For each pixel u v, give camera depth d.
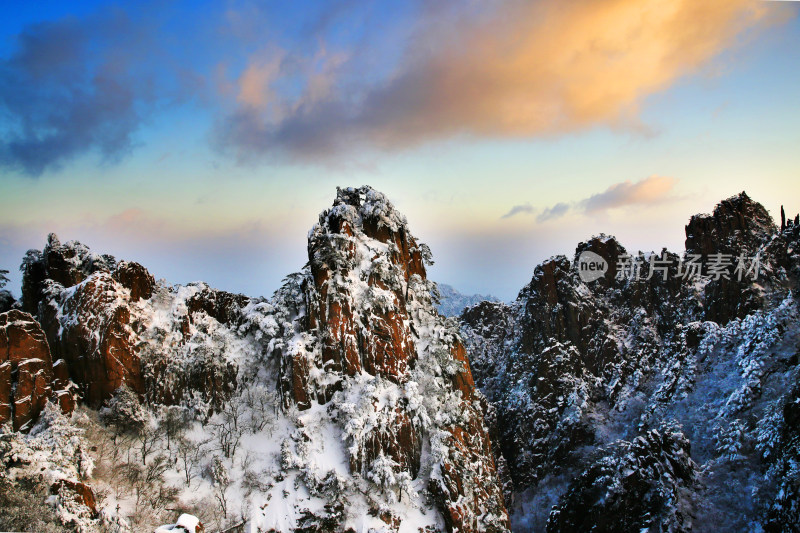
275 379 113.38
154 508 87.75
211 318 118.25
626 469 121.50
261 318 116.62
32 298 110.75
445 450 103.25
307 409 107.06
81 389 99.75
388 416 105.12
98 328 101.50
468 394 121.06
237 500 94.38
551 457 160.25
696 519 112.06
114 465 91.75
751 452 122.56
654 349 175.75
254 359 115.12
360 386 109.31
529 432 167.25
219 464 97.00
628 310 187.62
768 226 188.12
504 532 104.06
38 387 90.94
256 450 102.12
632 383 169.38
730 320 167.00
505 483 153.88
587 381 173.88
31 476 77.75
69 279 109.94
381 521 94.44
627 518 116.69
